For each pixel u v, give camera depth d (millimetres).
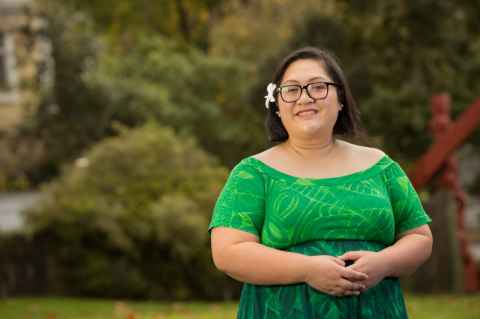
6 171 22031
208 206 12391
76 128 21828
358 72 14820
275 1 22484
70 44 22000
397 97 15250
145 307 10609
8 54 26594
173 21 31969
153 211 11828
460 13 15836
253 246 3279
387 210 3350
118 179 12352
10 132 22781
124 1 31625
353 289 3182
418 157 15805
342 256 3240
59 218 11766
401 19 15273
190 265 12047
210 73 22594
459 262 11727
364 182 3377
